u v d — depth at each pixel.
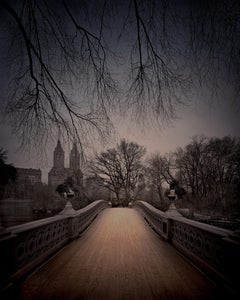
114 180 26.00
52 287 3.26
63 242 6.19
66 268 4.12
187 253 4.93
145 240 6.95
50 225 5.12
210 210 14.14
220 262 3.30
